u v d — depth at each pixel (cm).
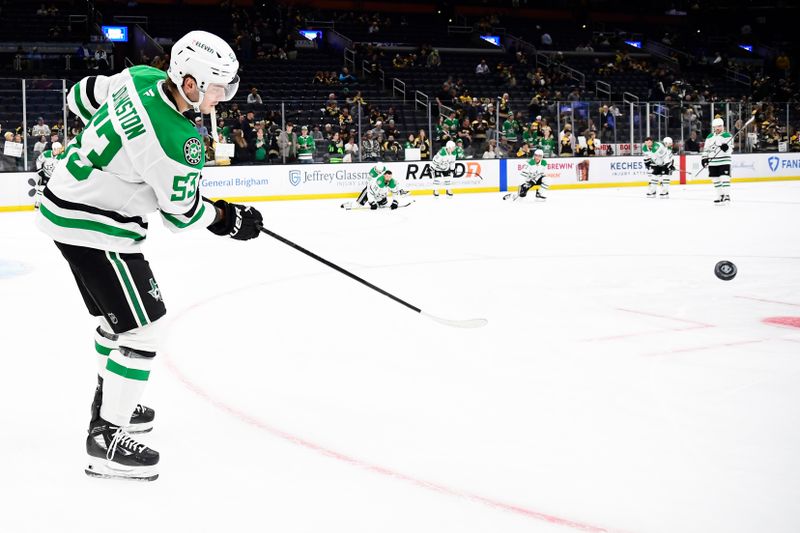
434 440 330
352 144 1969
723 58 3164
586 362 451
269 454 318
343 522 258
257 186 1825
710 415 358
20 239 1133
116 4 2672
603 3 3459
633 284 708
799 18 3434
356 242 1054
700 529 249
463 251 949
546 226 1231
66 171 295
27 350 495
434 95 2558
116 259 296
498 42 3133
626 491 278
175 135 285
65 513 267
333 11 3055
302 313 597
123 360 300
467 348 487
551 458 309
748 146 2327
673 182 2277
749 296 647
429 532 250
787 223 1216
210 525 257
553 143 2173
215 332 537
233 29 2625
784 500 269
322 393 398
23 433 346
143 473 294
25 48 2350
